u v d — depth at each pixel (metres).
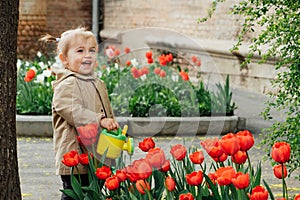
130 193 5.21
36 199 7.82
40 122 11.70
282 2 6.82
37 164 9.70
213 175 5.18
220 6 17.45
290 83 6.81
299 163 6.82
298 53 6.81
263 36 6.82
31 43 23.23
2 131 5.14
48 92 12.27
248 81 16.14
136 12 21.50
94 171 5.41
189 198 4.56
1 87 5.09
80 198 5.36
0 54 5.05
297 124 6.67
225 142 4.68
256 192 4.32
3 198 5.20
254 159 9.52
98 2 23.55
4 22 5.04
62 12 23.53
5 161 5.18
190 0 18.88
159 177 5.40
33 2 23.09
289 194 7.80
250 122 12.30
